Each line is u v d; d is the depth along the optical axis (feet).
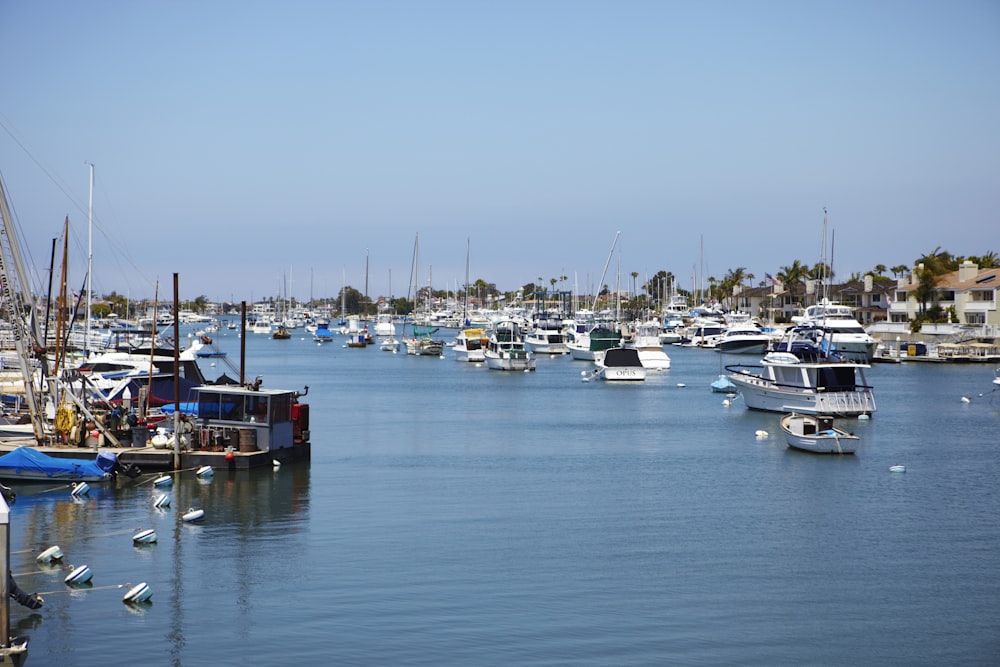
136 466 162.09
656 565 120.37
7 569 88.02
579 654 92.79
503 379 412.57
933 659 93.45
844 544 130.82
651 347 457.68
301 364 518.78
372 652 92.48
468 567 118.32
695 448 211.82
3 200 163.32
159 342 375.04
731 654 93.56
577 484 169.58
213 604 104.27
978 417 266.57
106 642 93.97
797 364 262.06
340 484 166.30
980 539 133.80
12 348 252.62
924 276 561.43
